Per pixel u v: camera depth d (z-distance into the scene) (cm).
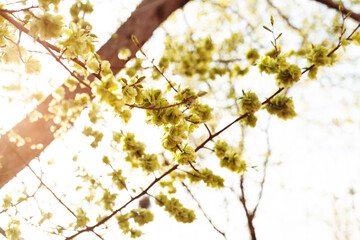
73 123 325
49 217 331
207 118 199
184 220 289
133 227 313
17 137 283
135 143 262
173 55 433
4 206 307
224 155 241
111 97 129
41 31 129
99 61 132
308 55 209
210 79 462
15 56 162
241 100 219
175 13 530
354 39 201
